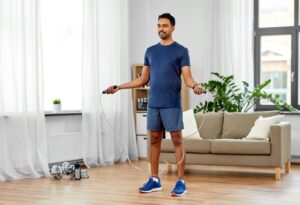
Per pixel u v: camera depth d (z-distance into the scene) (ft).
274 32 24.23
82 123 22.03
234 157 18.45
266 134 19.04
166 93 14.35
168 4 26.04
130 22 25.71
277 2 24.20
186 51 14.47
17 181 17.65
